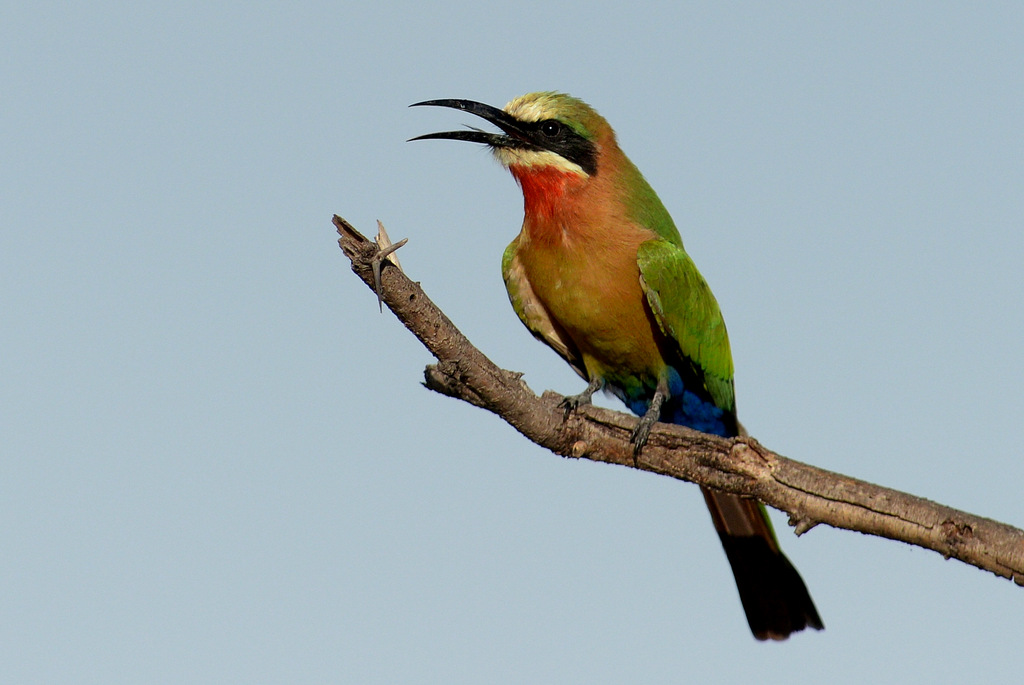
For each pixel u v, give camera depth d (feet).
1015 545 29.43
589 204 40.16
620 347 41.81
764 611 42.27
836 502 31.58
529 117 40.81
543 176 40.29
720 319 41.81
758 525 41.63
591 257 40.14
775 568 42.04
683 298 39.88
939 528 30.27
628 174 41.68
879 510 30.96
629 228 40.47
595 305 40.68
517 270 43.01
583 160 40.45
